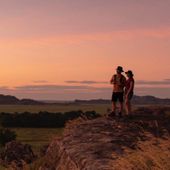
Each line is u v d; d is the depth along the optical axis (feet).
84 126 49.47
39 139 255.09
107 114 56.95
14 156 71.36
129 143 38.55
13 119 373.81
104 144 38.52
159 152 30.01
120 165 29.50
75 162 36.14
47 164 49.44
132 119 50.44
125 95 52.85
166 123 47.62
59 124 374.22
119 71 52.60
